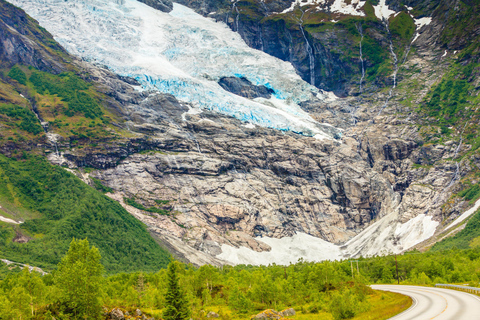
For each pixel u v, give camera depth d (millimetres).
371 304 112500
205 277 163250
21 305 105125
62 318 106938
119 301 130750
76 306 108625
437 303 90750
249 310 136625
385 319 82125
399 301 103125
